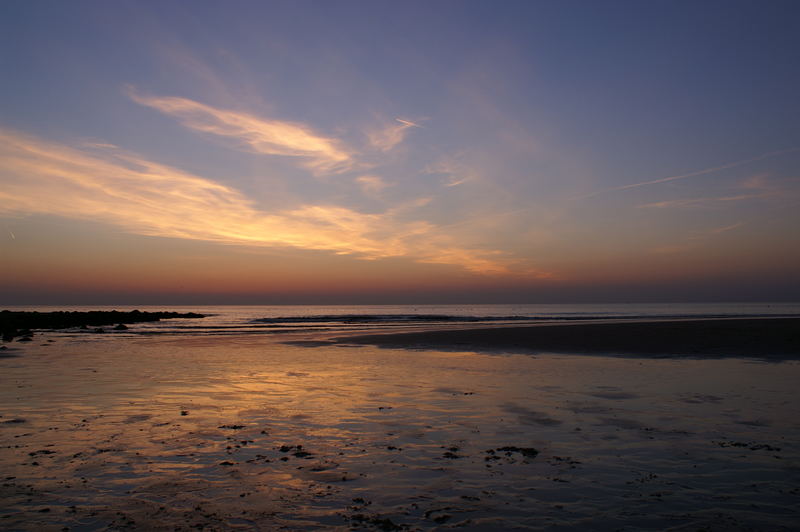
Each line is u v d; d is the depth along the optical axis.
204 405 9.44
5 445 6.80
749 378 12.17
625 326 31.59
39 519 4.51
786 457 6.21
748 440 6.96
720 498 4.98
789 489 5.19
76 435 7.33
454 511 4.71
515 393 10.54
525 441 7.02
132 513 4.66
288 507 4.81
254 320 62.00
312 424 7.99
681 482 5.41
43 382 12.16
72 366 15.40
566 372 13.53
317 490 5.24
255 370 14.35
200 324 50.53
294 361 16.56
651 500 4.94
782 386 11.06
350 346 22.20
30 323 43.66
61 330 38.47
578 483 5.41
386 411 8.89
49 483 5.41
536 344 21.42
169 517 4.57
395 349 20.56
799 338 21.75
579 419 8.24
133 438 7.18
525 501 4.94
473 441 7.03
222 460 6.21
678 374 12.92
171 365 15.62
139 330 38.62
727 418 8.20
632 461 6.13
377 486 5.36
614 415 8.50
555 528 4.35
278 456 6.38
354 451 6.59
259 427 7.81
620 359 16.20
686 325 32.00
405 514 4.65
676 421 8.04
